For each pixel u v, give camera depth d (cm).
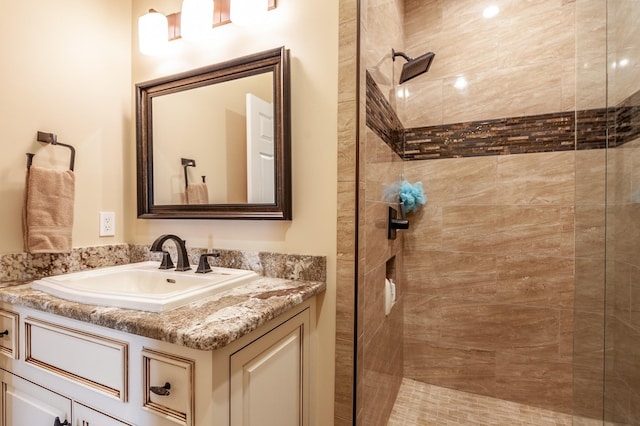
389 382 156
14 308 97
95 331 80
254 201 121
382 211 138
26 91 117
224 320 71
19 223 116
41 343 91
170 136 141
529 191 166
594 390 141
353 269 104
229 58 127
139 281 123
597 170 140
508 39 169
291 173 113
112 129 146
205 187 133
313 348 107
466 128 178
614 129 131
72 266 129
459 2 179
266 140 118
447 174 182
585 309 145
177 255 124
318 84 110
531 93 165
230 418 69
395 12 163
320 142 109
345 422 104
